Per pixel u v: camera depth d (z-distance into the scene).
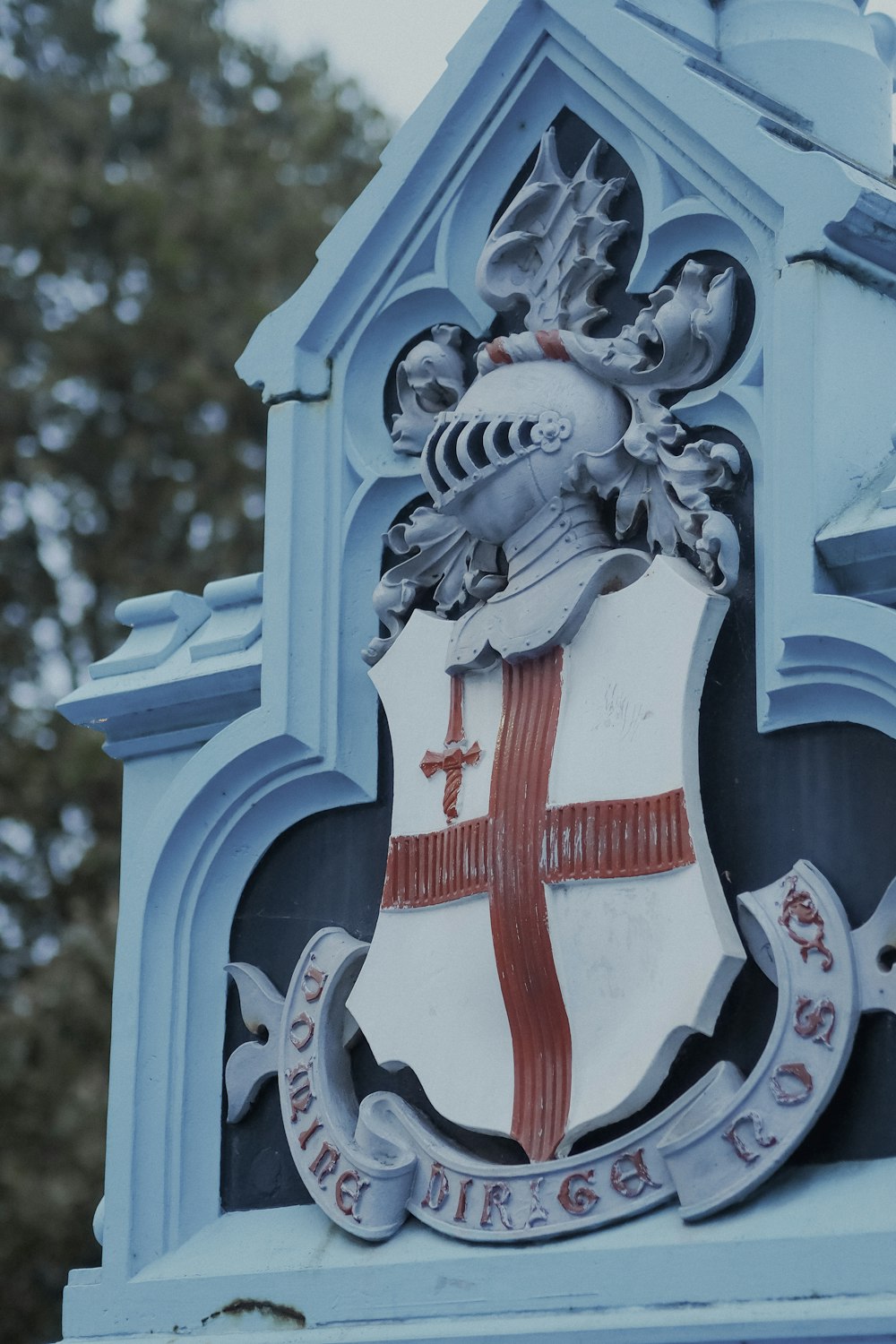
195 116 17.00
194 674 5.15
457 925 4.48
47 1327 12.59
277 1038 4.82
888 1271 3.68
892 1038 3.92
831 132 5.19
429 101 5.01
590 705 4.41
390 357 5.12
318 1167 4.55
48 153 16.66
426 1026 4.48
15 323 16.16
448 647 4.69
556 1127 4.20
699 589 4.31
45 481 15.71
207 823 5.03
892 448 4.34
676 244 4.64
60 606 15.74
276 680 4.95
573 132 4.89
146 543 15.85
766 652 4.21
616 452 4.52
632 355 4.57
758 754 4.23
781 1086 3.93
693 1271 3.88
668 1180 4.02
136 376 15.98
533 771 4.41
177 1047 4.96
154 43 17.45
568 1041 4.25
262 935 4.98
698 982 4.05
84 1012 13.04
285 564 5.03
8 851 14.59
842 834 4.09
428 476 4.69
